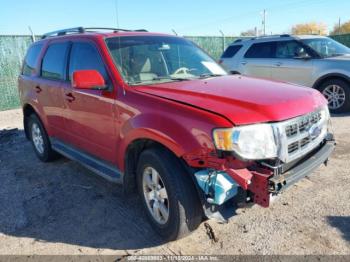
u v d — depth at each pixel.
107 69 3.63
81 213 3.79
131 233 3.32
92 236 3.32
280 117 2.71
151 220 3.28
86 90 3.90
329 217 3.32
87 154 4.33
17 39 11.61
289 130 2.78
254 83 3.50
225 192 2.63
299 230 3.14
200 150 2.66
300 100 3.02
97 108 3.74
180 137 2.76
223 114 2.64
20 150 6.47
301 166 2.91
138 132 3.11
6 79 11.55
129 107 3.26
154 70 3.79
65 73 4.47
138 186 3.38
